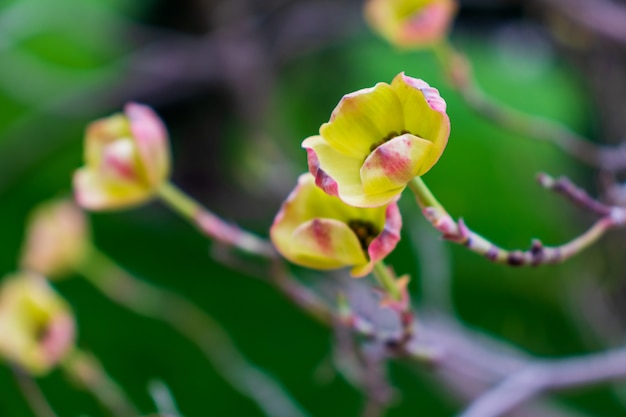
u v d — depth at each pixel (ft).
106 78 2.81
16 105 3.46
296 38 2.89
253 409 3.07
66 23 2.85
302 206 1.43
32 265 1.95
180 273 3.27
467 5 2.68
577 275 2.54
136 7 2.97
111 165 1.62
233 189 2.91
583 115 2.57
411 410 2.89
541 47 2.97
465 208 3.34
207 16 2.80
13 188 3.17
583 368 1.77
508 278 3.19
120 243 3.29
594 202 1.51
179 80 2.79
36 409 1.82
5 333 1.73
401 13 1.79
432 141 1.37
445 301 2.04
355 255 1.41
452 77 1.80
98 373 1.82
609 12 2.12
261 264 2.14
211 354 1.98
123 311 3.27
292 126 3.29
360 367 1.69
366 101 1.37
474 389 2.14
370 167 1.36
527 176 3.21
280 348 3.18
